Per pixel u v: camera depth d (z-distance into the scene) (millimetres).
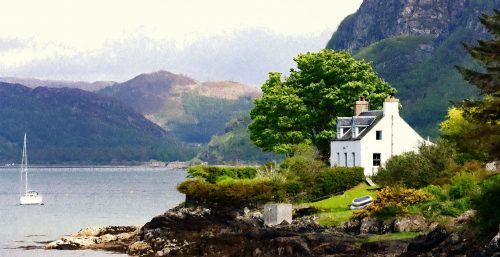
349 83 129125
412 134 115938
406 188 85812
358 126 117938
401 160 97250
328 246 71875
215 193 104812
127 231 107188
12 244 104750
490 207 64250
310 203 99875
